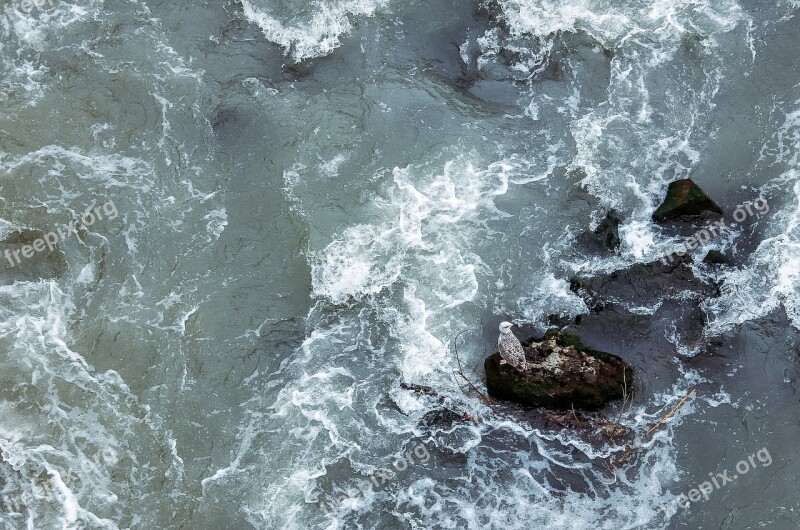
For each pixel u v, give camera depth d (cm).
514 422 1736
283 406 1762
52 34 2252
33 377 1781
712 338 1819
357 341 1845
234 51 2255
